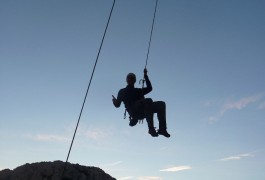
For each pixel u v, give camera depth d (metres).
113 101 8.65
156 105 8.34
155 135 8.22
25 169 14.41
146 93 8.70
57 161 15.06
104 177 14.92
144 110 8.27
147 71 8.74
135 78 8.66
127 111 8.58
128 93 8.54
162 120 8.27
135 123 8.62
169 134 8.28
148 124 8.17
